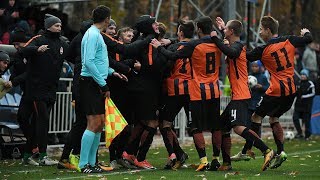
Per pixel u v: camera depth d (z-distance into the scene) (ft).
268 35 115.85
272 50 114.32
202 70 110.63
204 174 107.14
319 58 231.50
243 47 110.01
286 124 219.82
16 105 142.82
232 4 205.05
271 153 107.76
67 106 149.18
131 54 111.24
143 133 116.78
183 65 115.14
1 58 123.24
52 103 125.18
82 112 113.80
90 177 103.24
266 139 192.65
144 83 114.52
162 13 289.53
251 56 115.85
